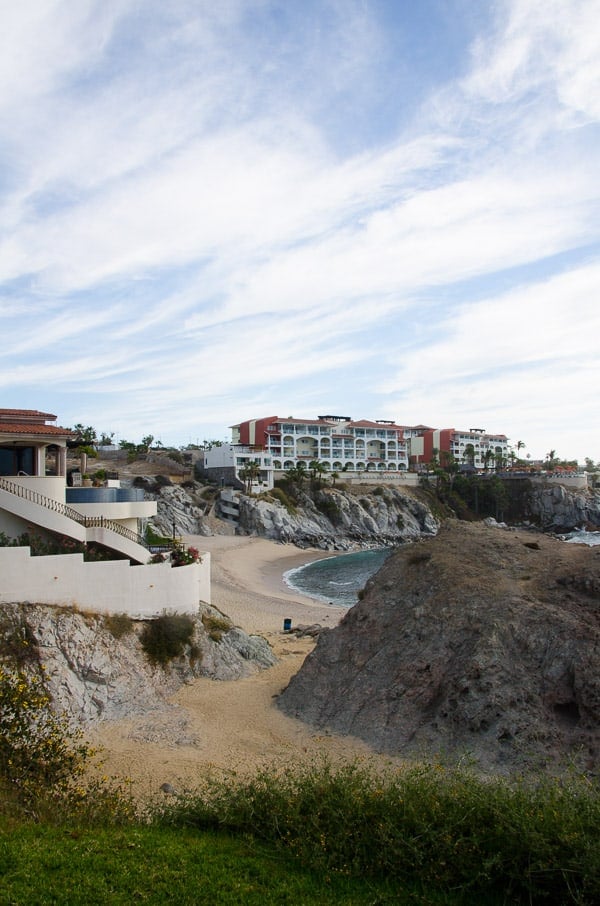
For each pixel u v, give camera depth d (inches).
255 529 4630.9
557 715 764.0
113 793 589.9
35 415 1414.9
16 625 951.6
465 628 899.4
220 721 959.0
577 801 473.4
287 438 6181.1
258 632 1733.5
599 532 5826.8
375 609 1056.8
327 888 423.8
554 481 6560.0
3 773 528.1
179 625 1159.0
